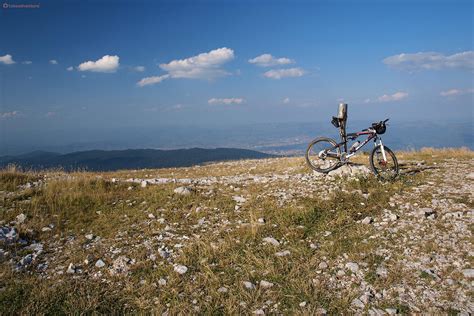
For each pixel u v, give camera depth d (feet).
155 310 18.40
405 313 17.46
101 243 27.55
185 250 25.21
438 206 30.58
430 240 24.36
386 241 24.85
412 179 40.29
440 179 39.73
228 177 50.08
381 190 35.94
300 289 19.85
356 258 22.80
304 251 24.20
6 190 40.98
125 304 19.24
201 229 29.48
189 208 34.71
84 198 37.37
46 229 30.25
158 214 33.30
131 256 24.80
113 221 31.96
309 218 29.73
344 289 19.81
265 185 41.73
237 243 26.07
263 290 20.02
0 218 31.96
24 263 24.07
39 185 43.09
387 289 19.45
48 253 26.11
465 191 34.27
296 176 45.73
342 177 41.11
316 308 18.13
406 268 21.30
